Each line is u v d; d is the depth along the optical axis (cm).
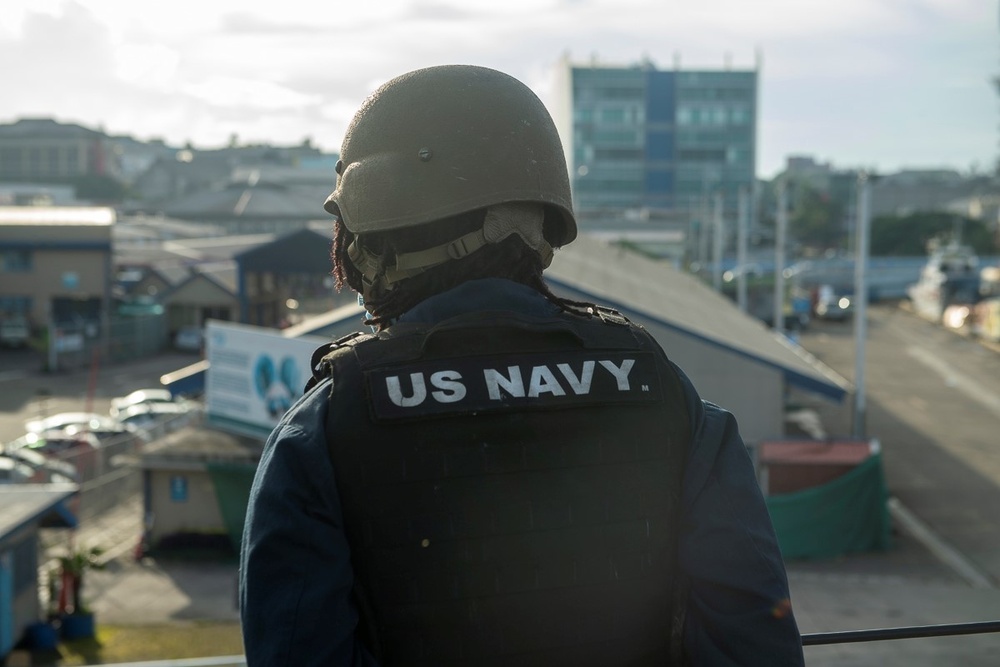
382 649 135
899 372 5059
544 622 136
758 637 135
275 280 5003
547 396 141
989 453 3272
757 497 146
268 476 135
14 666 1638
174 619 1902
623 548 140
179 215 12112
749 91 12812
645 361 149
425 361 141
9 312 5641
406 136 152
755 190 12925
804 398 4247
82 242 5603
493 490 136
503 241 152
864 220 2984
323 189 13888
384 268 156
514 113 154
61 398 4434
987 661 1467
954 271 8369
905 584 1959
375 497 134
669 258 9156
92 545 2352
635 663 141
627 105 12812
